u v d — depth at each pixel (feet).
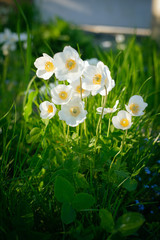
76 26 8.52
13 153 3.34
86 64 2.54
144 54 6.60
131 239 2.49
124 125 2.54
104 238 2.37
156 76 4.43
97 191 2.60
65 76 2.36
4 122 3.21
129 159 2.90
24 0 12.72
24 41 5.69
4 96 4.20
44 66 2.53
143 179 2.96
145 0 15.88
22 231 2.29
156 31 8.70
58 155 2.62
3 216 2.38
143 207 2.72
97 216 2.51
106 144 2.69
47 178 2.69
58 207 2.54
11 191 2.59
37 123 2.84
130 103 2.54
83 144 2.68
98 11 16.74
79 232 2.28
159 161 2.95
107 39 13.32
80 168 2.68
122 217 2.25
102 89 2.42
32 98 2.91
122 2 16.21
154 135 3.29
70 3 16.44
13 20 9.26
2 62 5.92
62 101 2.47
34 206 2.58
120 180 2.61
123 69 3.82
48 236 2.27
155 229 2.58
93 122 2.97
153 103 4.17
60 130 2.86
